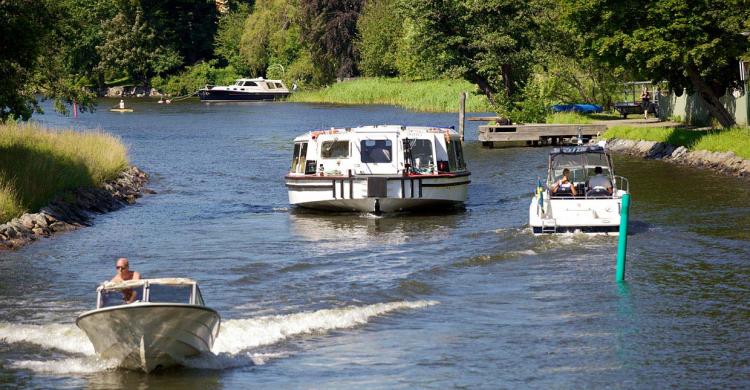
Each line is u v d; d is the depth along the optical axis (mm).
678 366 28312
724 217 51469
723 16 74625
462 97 111812
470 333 31938
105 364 28828
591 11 79875
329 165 57531
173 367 28734
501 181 71188
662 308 34438
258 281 39375
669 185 64250
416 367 28562
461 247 45969
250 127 132250
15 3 52500
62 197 55875
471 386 26875
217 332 29125
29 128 71500
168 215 57375
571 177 51125
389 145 57281
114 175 67625
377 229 51844
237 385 27203
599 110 126562
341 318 33656
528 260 42688
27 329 32344
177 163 86500
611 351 29766
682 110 105375
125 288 28531
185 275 40344
